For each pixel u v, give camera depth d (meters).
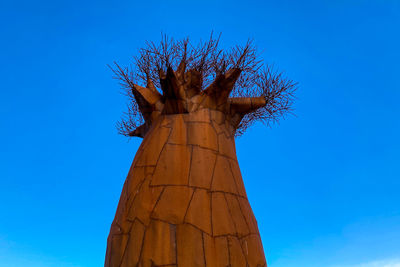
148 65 8.53
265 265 6.82
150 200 6.52
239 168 7.70
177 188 6.54
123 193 7.18
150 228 6.22
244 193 7.33
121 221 6.64
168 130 7.25
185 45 7.72
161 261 5.89
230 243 6.25
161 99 8.04
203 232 6.14
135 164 7.23
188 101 7.51
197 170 6.76
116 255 6.34
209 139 7.20
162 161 6.88
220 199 6.62
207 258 5.94
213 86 7.60
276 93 8.83
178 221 6.21
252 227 6.89
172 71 7.05
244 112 8.14
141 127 8.90
